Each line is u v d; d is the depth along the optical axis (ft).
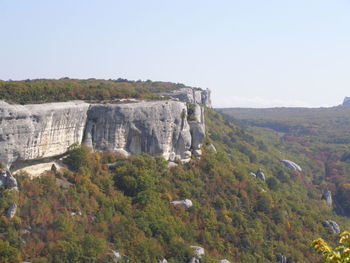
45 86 230.68
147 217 215.51
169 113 260.83
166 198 238.27
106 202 212.23
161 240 207.82
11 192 182.60
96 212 203.10
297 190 401.90
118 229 199.72
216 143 385.09
